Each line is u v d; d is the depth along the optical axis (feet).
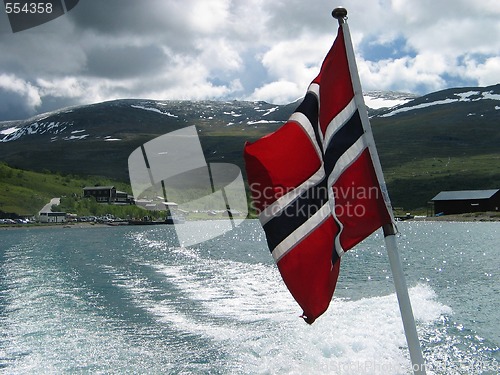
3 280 118.21
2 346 60.23
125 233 369.50
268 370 50.98
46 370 51.85
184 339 62.80
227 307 81.51
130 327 69.26
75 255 189.06
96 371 51.37
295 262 21.21
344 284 108.58
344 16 20.80
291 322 69.56
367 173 20.56
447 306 79.97
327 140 21.07
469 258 167.22
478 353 56.24
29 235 365.61
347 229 20.68
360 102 20.71
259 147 21.71
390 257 20.25
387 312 73.92
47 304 86.33
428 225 422.82
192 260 165.17
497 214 478.18
